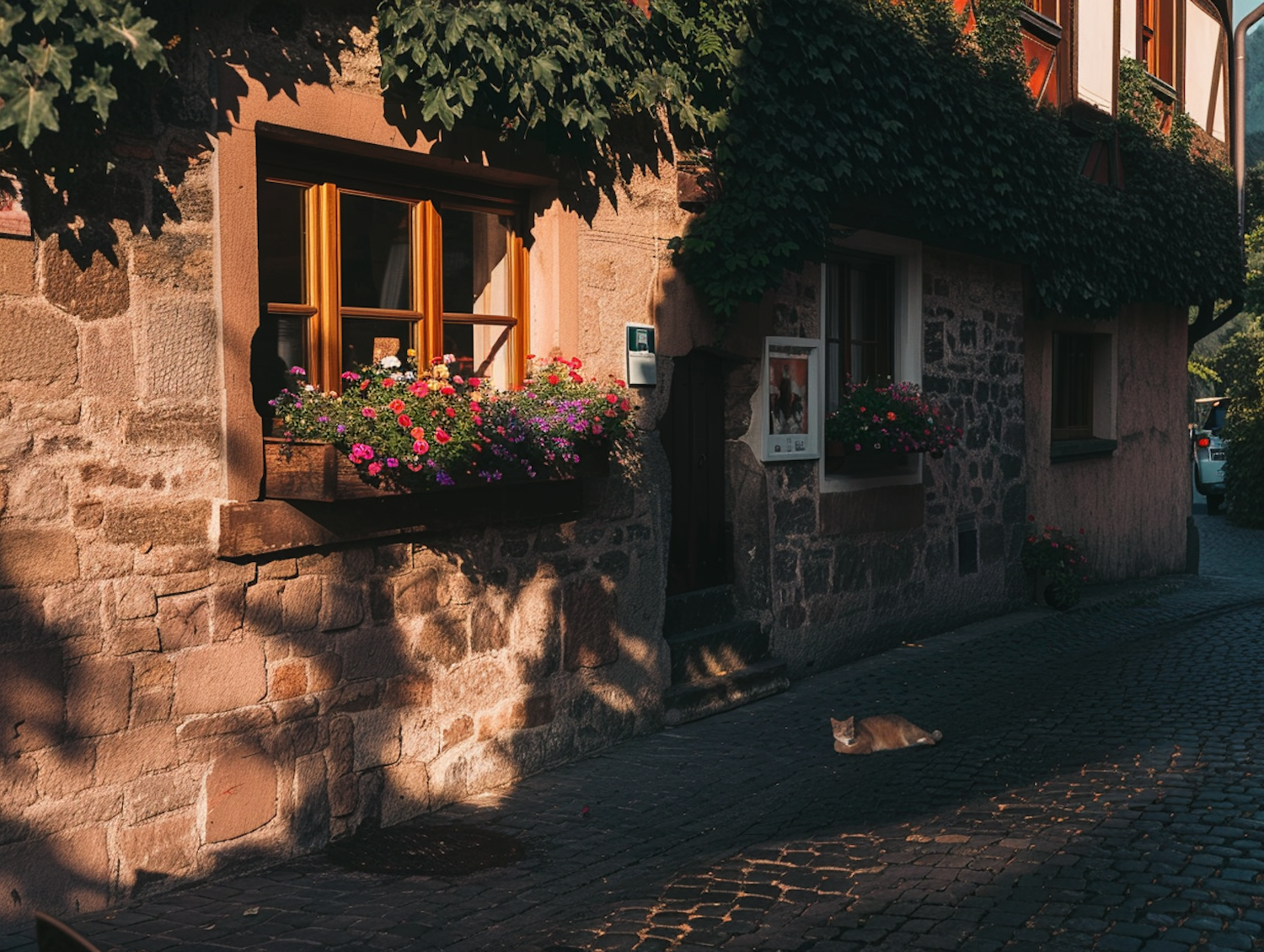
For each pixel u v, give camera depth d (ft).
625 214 22.74
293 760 17.04
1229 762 19.48
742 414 27.12
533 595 20.84
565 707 21.56
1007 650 31.12
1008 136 31.24
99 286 14.87
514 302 21.35
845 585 29.76
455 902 15.37
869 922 13.60
